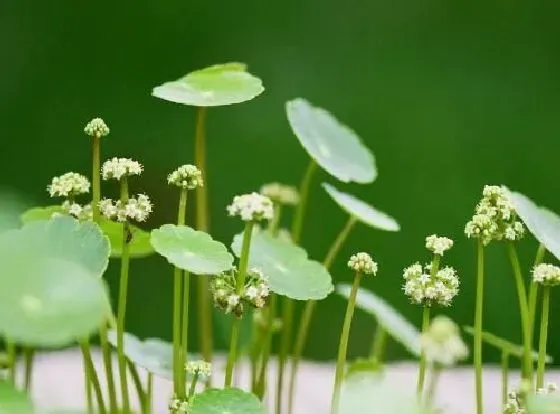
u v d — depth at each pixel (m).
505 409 0.78
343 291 0.87
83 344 0.79
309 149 0.86
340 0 2.38
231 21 2.39
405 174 2.21
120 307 0.78
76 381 0.96
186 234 0.78
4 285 0.73
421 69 2.34
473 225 0.78
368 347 1.70
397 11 2.38
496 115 2.29
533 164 2.24
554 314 1.65
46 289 0.73
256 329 0.86
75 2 2.33
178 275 0.79
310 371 1.02
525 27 2.36
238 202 0.77
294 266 0.81
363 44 2.37
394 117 2.29
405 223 2.12
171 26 2.37
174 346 0.79
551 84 2.32
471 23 2.38
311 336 1.71
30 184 2.19
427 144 2.25
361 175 0.88
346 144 0.90
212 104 0.81
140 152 2.20
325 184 0.87
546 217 0.81
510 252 0.79
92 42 2.33
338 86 2.34
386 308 0.89
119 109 2.28
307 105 0.90
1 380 0.74
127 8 2.34
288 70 2.34
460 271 1.82
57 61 2.30
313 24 2.38
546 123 2.29
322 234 1.98
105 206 0.78
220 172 2.17
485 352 1.72
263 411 0.77
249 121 2.23
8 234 0.77
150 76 2.34
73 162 2.22
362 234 1.97
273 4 2.39
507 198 0.79
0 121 2.23
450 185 2.20
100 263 0.77
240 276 0.77
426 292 0.78
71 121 2.26
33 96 2.26
